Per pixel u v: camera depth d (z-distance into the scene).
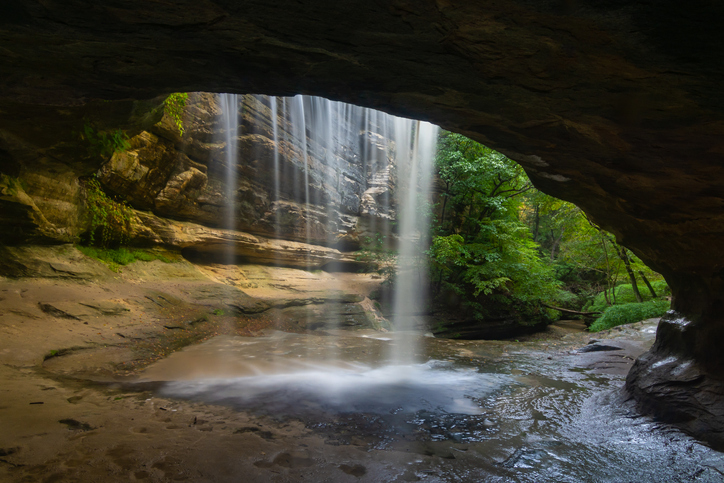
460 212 20.80
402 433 4.73
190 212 14.54
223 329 11.53
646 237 5.23
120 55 3.12
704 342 4.94
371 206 21.64
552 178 4.83
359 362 8.82
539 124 3.61
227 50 3.04
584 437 4.73
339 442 4.30
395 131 23.42
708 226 4.38
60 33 2.80
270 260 17.33
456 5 2.30
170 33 2.80
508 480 3.56
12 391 5.04
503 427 5.05
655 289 19.17
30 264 9.16
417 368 8.41
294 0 2.42
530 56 2.67
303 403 5.69
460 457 4.04
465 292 18.66
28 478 2.99
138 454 3.53
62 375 6.18
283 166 17.66
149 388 5.99
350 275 20.25
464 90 3.27
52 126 7.46
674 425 4.78
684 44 2.27
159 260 13.39
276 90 3.66
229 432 4.31
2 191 8.29
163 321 10.16
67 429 4.00
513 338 18.05
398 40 2.75
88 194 11.23
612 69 2.62
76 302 8.90
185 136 13.75
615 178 4.28
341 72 3.28
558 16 2.25
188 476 3.21
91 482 3.00
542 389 6.85
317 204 19.41
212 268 15.34
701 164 3.52
